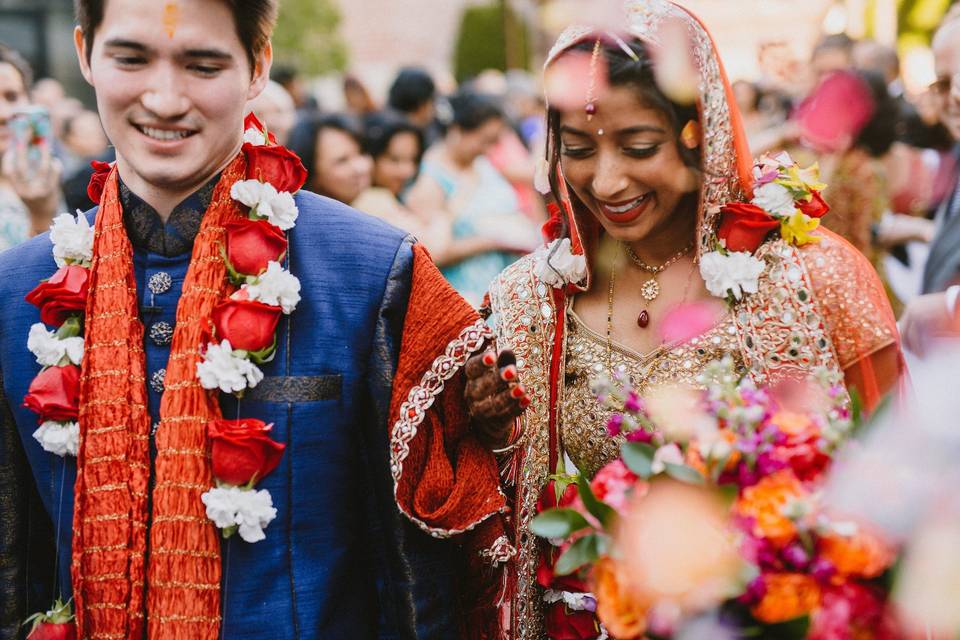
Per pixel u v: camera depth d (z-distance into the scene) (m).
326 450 2.08
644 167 2.27
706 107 2.29
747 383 1.96
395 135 5.73
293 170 2.17
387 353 2.12
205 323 2.05
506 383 2.11
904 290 4.41
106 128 2.05
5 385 2.15
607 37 2.24
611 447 2.41
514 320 2.54
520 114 7.91
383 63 17.36
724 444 1.81
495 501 2.22
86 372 2.06
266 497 2.01
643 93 2.22
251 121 2.25
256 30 2.07
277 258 2.10
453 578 2.26
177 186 2.09
